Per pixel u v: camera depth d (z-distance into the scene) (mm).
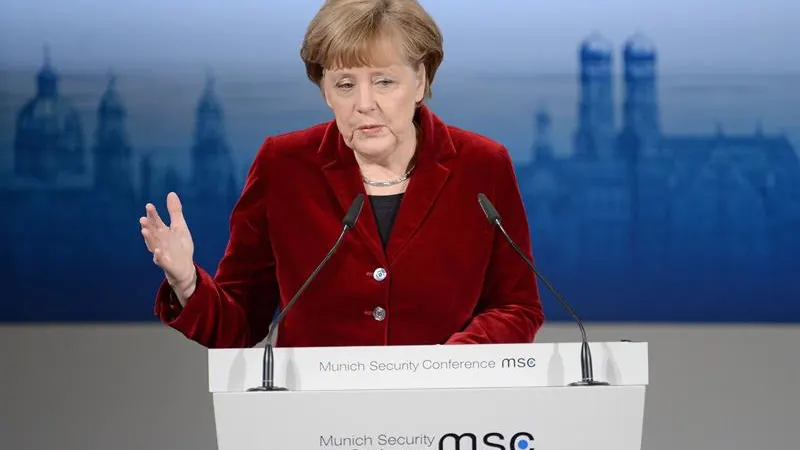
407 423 4965
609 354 5105
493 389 4988
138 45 18484
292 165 6914
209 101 18438
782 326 18609
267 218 6945
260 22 18375
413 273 6688
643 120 18359
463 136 7125
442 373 5043
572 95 18281
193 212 18516
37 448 13852
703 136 18375
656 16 18234
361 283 6664
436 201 6824
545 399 4996
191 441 14156
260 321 7137
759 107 18344
